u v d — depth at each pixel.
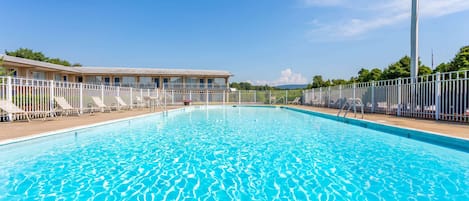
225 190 3.31
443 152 5.36
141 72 39.94
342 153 5.36
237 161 4.71
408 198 3.03
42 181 3.62
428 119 9.69
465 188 3.33
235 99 32.72
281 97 31.59
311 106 24.30
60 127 7.43
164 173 4.00
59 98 10.90
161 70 42.75
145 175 3.91
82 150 5.60
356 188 3.36
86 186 3.43
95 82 39.53
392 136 7.46
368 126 9.27
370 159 4.83
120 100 16.02
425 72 18.45
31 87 9.87
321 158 4.93
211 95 34.38
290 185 3.48
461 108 8.46
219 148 5.87
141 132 8.38
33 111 9.44
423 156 5.03
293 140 6.94
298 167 4.32
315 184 3.51
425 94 10.04
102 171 4.09
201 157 5.02
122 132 8.36
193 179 3.73
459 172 3.99
